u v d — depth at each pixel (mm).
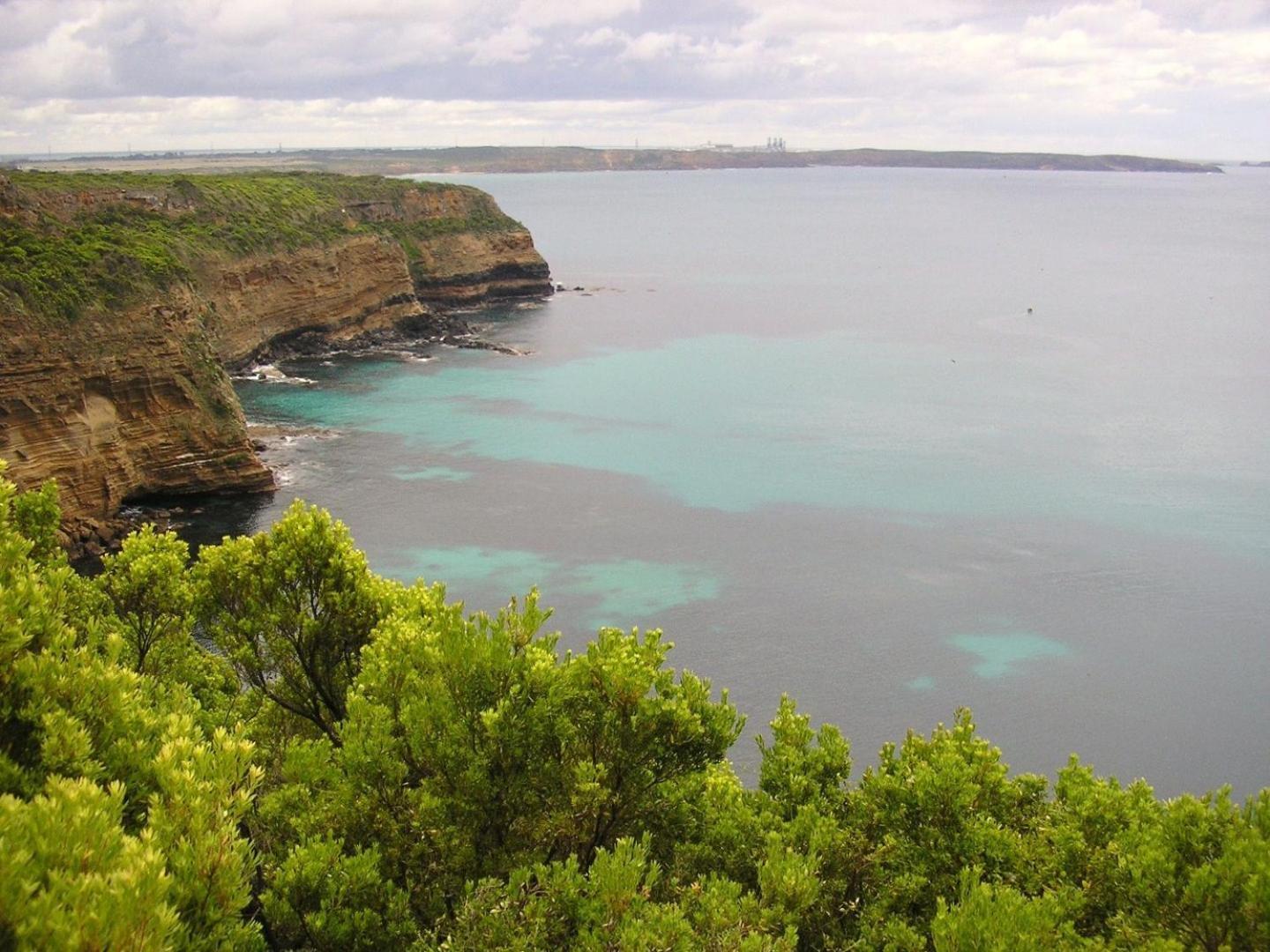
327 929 17656
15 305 69938
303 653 27969
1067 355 149250
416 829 20141
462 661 20828
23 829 11883
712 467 94750
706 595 67500
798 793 25422
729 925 17891
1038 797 26906
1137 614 66312
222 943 13133
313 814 20297
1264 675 59031
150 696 23500
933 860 22016
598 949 16531
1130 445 103625
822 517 82375
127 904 11055
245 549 28391
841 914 21750
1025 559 74688
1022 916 16500
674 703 20453
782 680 57062
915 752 26516
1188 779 49562
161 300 81062
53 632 17234
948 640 62156
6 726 15680
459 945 17266
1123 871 20188
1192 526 81625
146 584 28766
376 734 20406
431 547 74750
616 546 75812
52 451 70250
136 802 15398
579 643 60469
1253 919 16688
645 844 19234
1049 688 56938
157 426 78688
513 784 20625
